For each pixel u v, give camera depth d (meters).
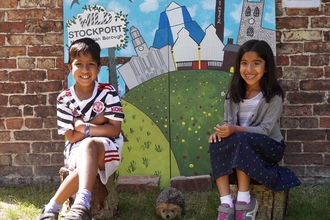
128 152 4.26
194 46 4.19
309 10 4.16
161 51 4.21
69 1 4.21
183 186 4.09
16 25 4.25
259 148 3.21
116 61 4.23
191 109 4.22
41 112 4.30
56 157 4.34
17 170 4.35
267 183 3.19
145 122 4.25
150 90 4.23
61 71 4.28
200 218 3.47
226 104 3.59
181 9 4.19
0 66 4.27
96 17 4.21
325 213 3.49
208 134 4.23
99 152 3.05
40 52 4.27
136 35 4.22
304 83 4.21
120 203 3.78
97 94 3.39
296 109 4.23
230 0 4.16
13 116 4.31
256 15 4.14
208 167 4.23
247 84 3.51
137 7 4.21
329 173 4.25
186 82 4.21
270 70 3.43
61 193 2.97
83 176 2.83
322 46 4.18
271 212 3.39
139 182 4.08
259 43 3.40
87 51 3.26
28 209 3.67
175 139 4.24
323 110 4.21
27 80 4.29
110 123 3.35
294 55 4.20
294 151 4.26
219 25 4.18
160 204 3.49
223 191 3.24
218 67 4.20
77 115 3.38
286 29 4.19
